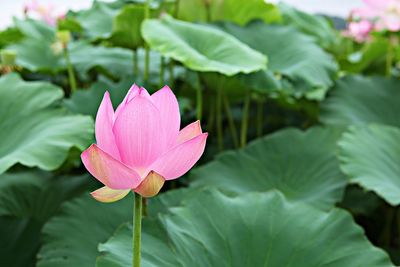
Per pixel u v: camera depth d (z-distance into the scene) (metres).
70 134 1.96
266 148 2.44
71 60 2.91
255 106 3.20
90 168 1.37
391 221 2.69
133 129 1.38
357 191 2.57
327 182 2.28
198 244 1.71
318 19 3.73
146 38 2.30
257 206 1.81
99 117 1.39
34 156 1.89
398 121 2.62
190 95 2.85
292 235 1.75
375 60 3.38
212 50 2.34
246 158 2.41
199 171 2.36
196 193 1.83
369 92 2.68
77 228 2.04
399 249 2.59
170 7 2.82
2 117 2.09
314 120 2.93
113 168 1.36
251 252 1.73
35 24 3.38
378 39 3.21
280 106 3.17
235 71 2.22
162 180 1.37
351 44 4.04
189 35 2.38
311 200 2.22
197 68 2.21
